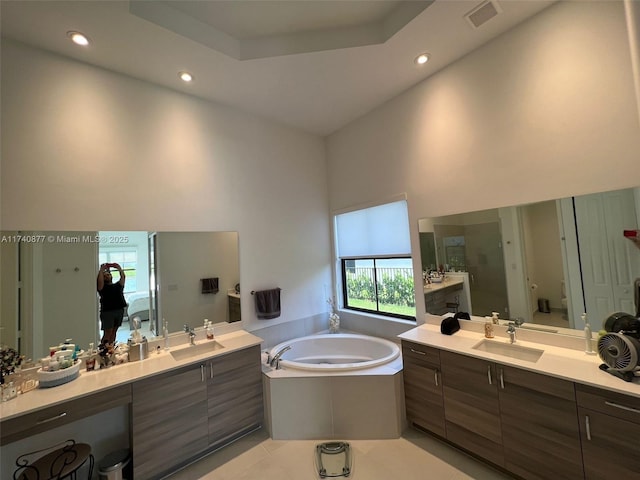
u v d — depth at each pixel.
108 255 2.27
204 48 2.17
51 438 1.90
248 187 3.18
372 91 2.93
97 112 2.29
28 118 2.00
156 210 2.54
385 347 3.01
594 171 1.82
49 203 2.05
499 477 1.89
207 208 2.85
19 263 1.92
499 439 1.85
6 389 1.62
